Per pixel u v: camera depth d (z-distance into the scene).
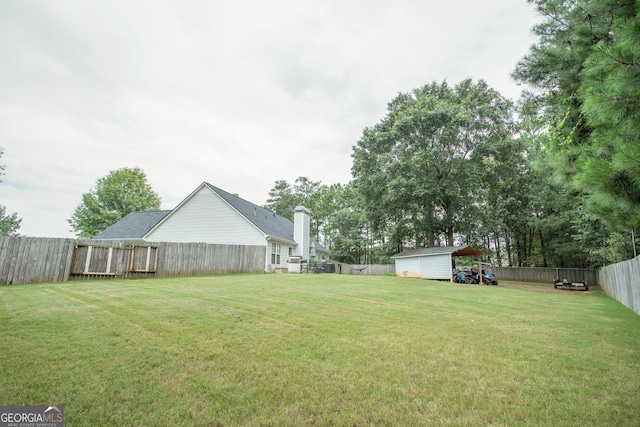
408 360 3.70
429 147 22.81
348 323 5.47
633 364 3.70
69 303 6.61
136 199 37.56
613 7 3.81
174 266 14.84
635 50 2.92
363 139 26.48
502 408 2.61
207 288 9.59
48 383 2.86
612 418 2.45
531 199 24.61
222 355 3.71
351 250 37.91
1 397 2.60
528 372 3.41
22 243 10.62
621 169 3.12
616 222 4.25
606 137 3.68
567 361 3.77
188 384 2.93
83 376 3.03
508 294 11.68
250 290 9.38
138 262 13.56
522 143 22.06
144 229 22.66
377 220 27.03
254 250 18.55
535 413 2.52
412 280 17.53
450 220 24.78
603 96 3.18
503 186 25.78
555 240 24.75
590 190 3.66
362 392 2.85
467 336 4.85
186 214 21.22
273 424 2.31
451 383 3.09
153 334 4.45
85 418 2.34
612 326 5.93
